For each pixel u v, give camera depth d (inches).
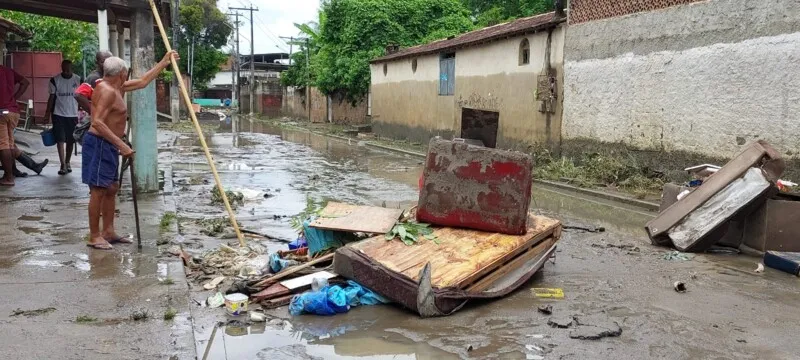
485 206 246.8
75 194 359.9
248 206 394.9
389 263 217.8
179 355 159.2
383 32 1226.6
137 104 366.9
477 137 316.2
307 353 175.8
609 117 562.9
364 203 421.7
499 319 206.5
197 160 670.5
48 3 438.6
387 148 901.2
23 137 618.2
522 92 690.2
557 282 251.4
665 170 503.2
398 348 181.2
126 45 792.9
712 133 457.7
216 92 3041.3
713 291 241.8
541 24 634.2
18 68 703.7
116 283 208.2
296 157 751.1
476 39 772.0
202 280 231.8
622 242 327.3
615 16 549.0
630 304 224.5
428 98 942.4
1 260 229.3
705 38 459.5
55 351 156.3
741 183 305.1
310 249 252.4
